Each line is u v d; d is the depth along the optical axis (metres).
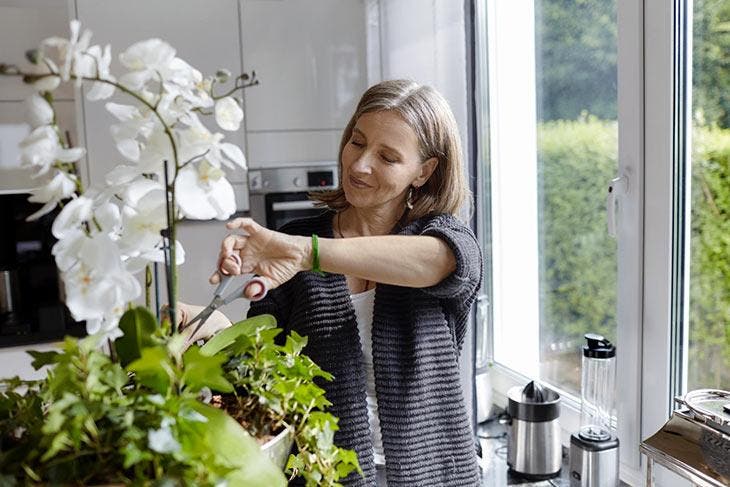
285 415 0.72
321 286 1.28
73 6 2.34
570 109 1.91
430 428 1.29
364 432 1.26
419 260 1.12
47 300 2.76
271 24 2.51
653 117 1.50
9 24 2.44
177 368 0.60
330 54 2.57
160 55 0.67
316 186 2.61
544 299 2.09
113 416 0.56
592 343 1.58
